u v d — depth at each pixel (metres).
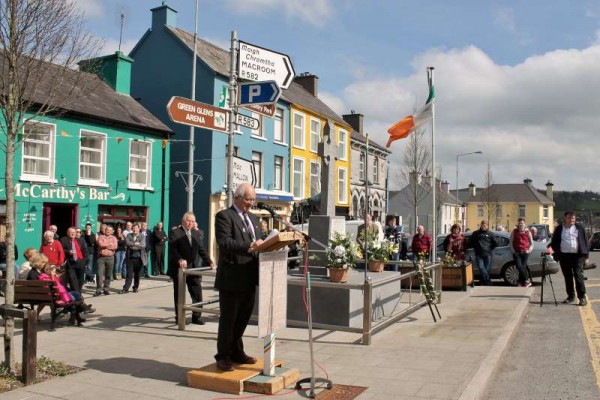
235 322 5.65
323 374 5.82
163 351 6.96
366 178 6.58
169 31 23.66
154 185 19.53
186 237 8.85
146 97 24.05
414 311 9.88
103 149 17.55
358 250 8.97
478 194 84.00
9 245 5.81
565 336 8.09
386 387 5.33
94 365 6.24
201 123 8.04
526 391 5.54
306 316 8.46
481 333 7.89
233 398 5.04
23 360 5.48
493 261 15.12
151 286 15.15
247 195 5.61
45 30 6.15
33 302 8.48
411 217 42.94
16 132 5.96
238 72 8.65
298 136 29.73
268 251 5.20
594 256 34.81
